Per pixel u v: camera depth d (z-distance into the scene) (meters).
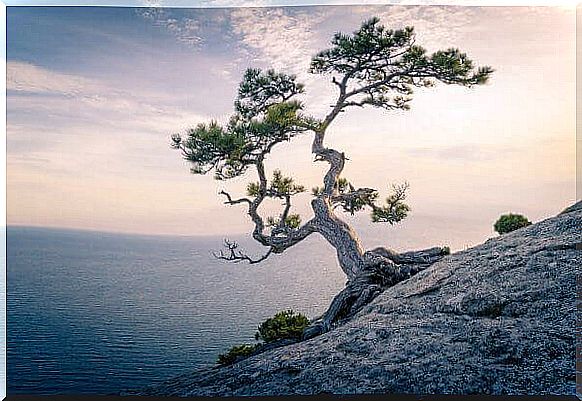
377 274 7.36
